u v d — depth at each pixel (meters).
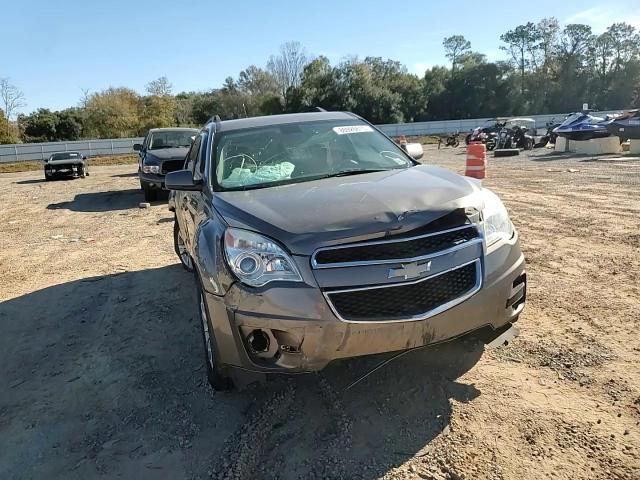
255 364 2.77
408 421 2.93
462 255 2.80
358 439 2.81
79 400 3.49
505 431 2.77
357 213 2.80
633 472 2.40
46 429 3.18
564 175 13.07
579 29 78.56
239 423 3.07
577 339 3.71
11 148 41.03
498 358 3.54
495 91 70.88
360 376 3.12
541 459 2.54
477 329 2.92
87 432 3.11
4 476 2.77
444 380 3.31
